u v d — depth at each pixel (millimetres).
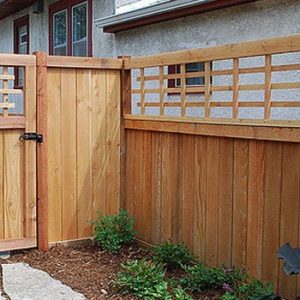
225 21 4621
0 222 3842
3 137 3816
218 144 3320
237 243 3176
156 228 3990
